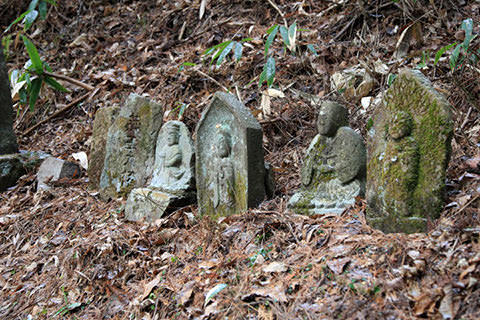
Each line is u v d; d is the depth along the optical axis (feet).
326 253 9.94
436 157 9.79
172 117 19.81
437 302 7.89
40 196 17.43
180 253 12.21
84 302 11.98
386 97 10.82
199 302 10.20
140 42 26.45
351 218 11.09
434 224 9.66
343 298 8.69
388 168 10.30
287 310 8.98
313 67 19.47
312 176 12.48
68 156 20.94
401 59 18.12
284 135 17.52
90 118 23.09
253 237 11.46
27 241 15.34
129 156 16.21
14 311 12.47
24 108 25.22
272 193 13.48
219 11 25.40
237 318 9.33
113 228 14.05
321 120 12.25
